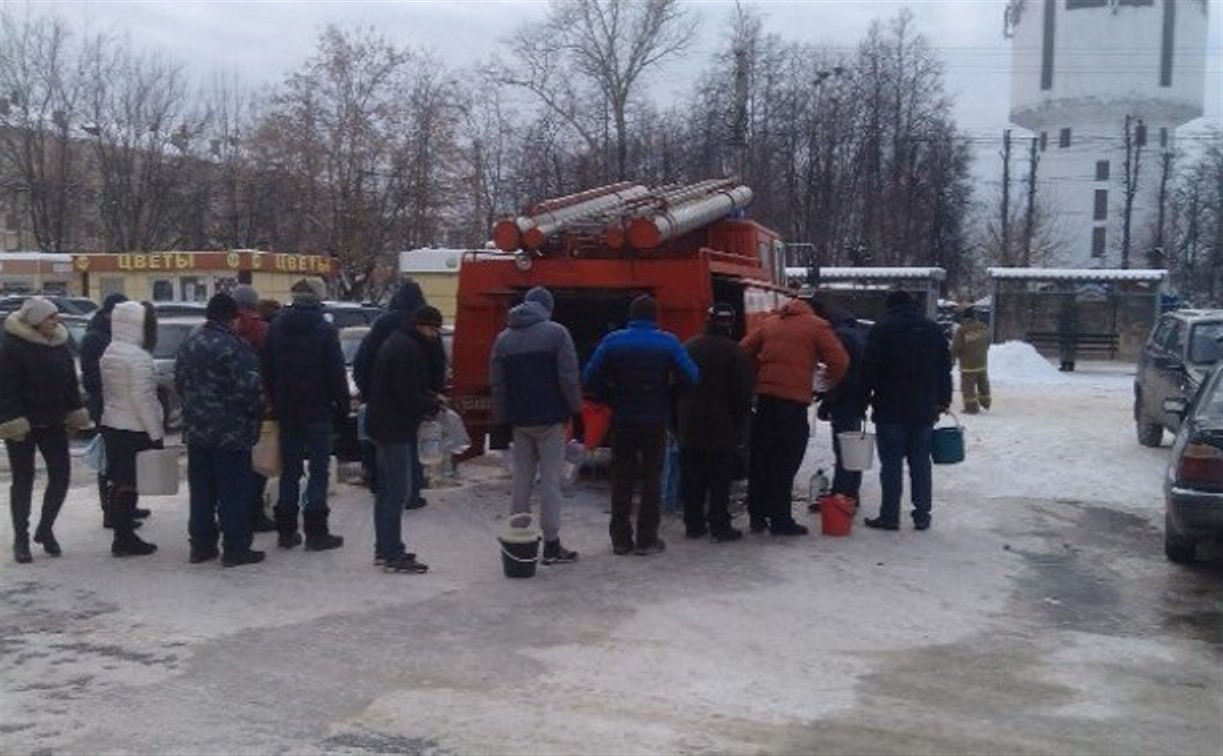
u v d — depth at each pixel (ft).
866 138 177.88
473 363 39.99
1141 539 34.88
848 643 23.70
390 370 28.12
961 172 189.16
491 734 18.45
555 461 29.63
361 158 149.07
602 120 154.71
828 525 33.73
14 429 28.35
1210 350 50.52
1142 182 254.06
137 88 160.45
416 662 21.89
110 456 29.68
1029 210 195.21
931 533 34.63
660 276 37.91
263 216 157.38
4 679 20.75
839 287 118.11
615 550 30.89
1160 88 262.26
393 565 28.48
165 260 110.93
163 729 18.52
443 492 39.27
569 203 40.24
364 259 145.89
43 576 27.76
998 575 29.73
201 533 28.99
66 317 69.05
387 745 17.97
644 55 153.48
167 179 160.97
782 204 169.99
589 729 18.72
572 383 29.25
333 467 38.83
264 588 26.84
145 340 29.91
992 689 21.17
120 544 29.78
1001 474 46.83
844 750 18.11
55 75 157.99
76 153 162.50
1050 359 128.57
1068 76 266.77
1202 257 217.36
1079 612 26.55
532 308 29.48
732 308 37.14
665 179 152.66
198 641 22.99
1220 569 30.94
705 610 25.64
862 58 179.01
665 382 30.71
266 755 17.52
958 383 96.37
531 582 27.78
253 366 28.68
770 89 167.43
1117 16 262.67
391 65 152.35
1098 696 20.92
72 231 163.94
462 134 153.69
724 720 19.25
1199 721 19.75
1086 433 61.16
